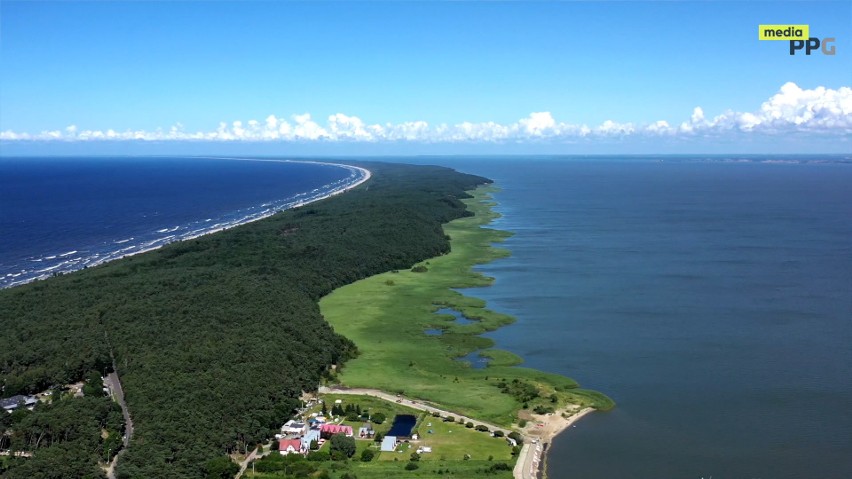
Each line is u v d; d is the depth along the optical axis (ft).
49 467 307.37
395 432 367.45
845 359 469.57
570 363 468.75
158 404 364.17
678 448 349.41
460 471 324.60
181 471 316.81
